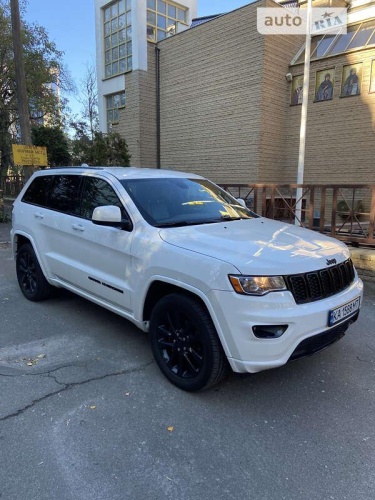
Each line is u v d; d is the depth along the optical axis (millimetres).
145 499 2047
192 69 15070
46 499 2035
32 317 4531
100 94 18672
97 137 13188
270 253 2801
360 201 10812
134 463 2295
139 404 2873
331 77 12875
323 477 2209
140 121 16516
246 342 2578
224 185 8164
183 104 15648
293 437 2547
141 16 16047
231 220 3801
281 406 2879
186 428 2619
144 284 3217
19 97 9953
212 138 14734
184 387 3016
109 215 3342
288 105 13945
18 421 2654
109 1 17188
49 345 3812
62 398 2926
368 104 12133
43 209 4707
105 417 2715
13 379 3180
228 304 2598
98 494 2070
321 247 3111
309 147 13664
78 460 2311
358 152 12531
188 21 18484
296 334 2611
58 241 4379
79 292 4184
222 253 2771
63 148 17516
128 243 3381
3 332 4109
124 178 3857
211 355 2770
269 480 2186
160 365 3217
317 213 13102
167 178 4160
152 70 16625
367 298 5297
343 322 2953
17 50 9750
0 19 12500
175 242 3045
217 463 2309
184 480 2176
